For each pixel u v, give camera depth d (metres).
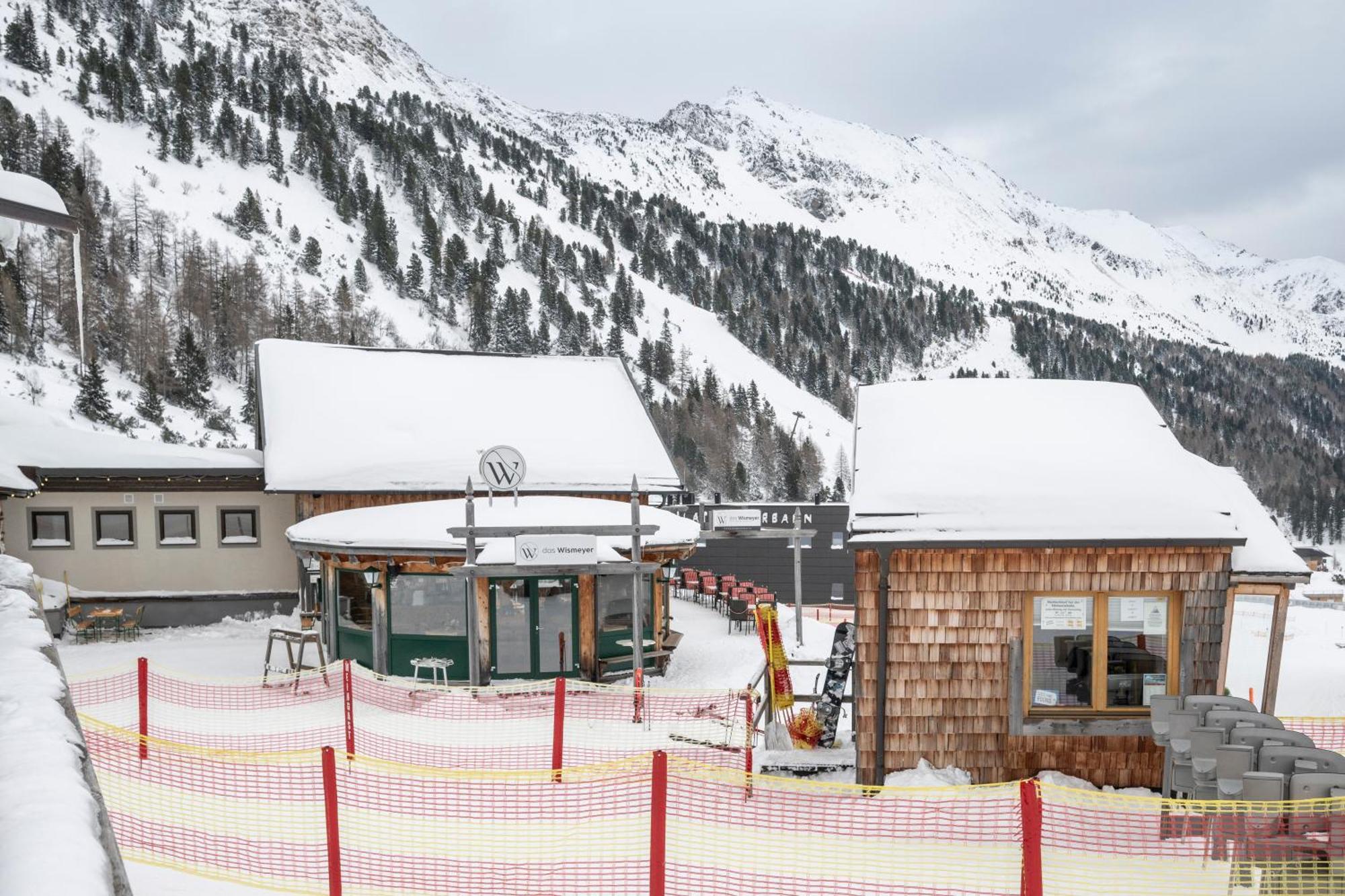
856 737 11.38
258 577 23.52
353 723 14.04
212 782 10.51
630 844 8.81
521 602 17.02
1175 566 11.02
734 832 9.33
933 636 11.20
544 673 17.11
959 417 13.16
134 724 13.56
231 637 21.80
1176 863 8.43
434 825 9.26
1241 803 7.16
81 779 3.11
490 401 25.20
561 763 11.85
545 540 14.84
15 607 5.97
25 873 2.30
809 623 26.83
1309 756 7.83
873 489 11.74
